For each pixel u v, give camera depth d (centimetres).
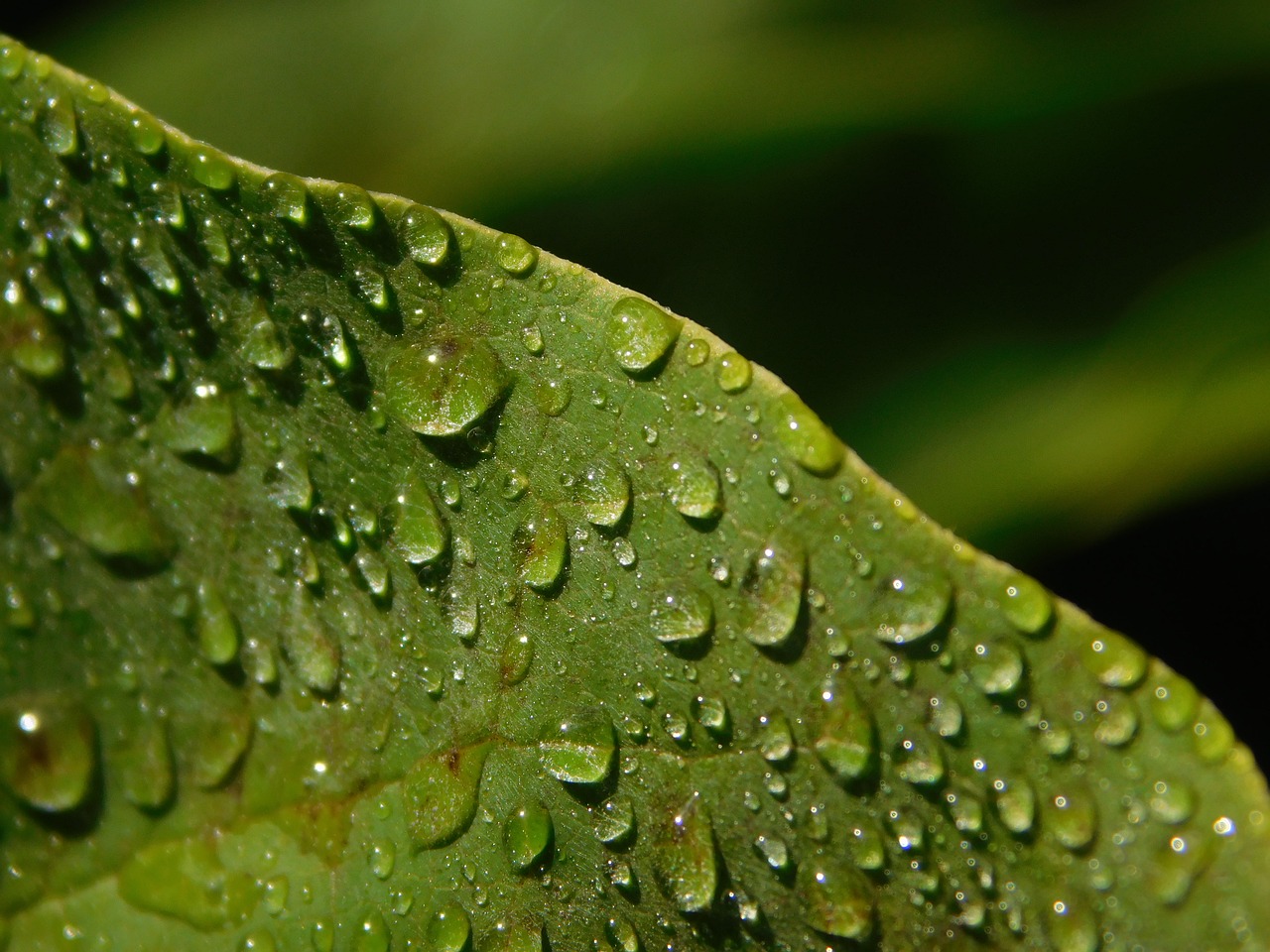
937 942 18
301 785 18
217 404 18
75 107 17
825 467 18
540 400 18
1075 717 18
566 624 18
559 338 18
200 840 18
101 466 18
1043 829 18
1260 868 18
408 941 18
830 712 18
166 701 18
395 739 18
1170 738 18
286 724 18
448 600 18
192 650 18
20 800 17
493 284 18
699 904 18
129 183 18
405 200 18
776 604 18
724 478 18
